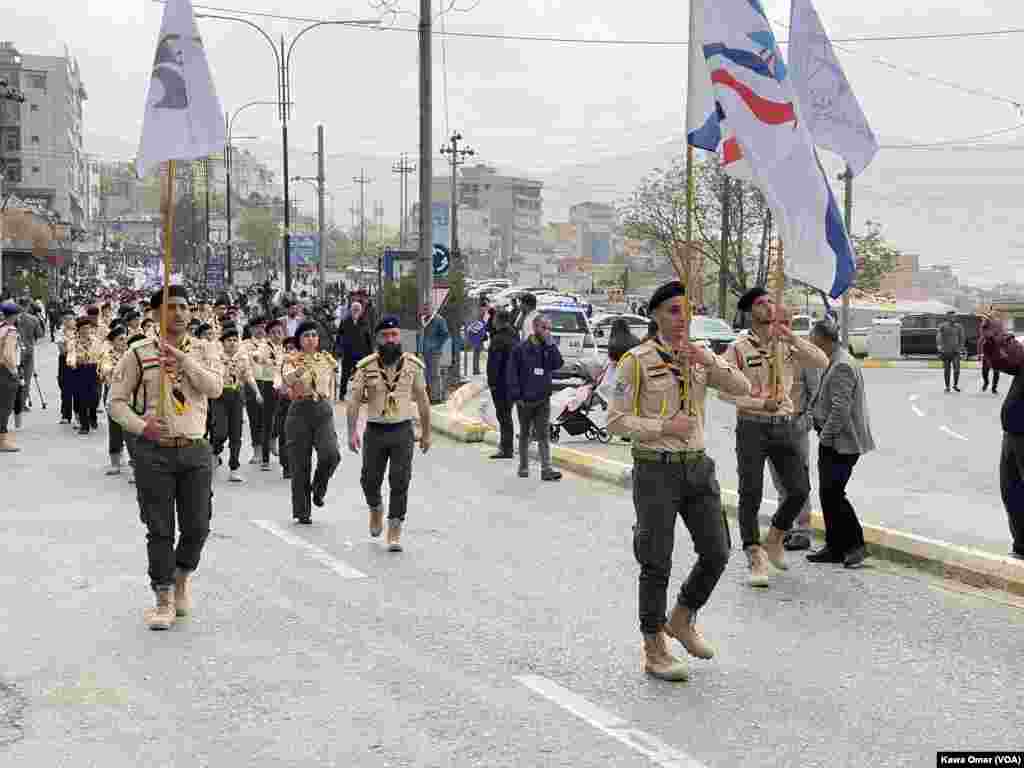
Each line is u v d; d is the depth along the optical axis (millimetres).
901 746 5738
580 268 131375
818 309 63188
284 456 15203
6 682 6664
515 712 6176
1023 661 7219
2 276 71062
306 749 5652
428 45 23016
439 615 8180
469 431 19266
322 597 8695
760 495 9234
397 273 28625
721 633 7797
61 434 19750
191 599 8602
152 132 8039
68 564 9781
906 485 15094
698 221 58750
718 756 5570
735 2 7848
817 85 9961
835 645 7535
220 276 68125
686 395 6758
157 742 5750
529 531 11500
